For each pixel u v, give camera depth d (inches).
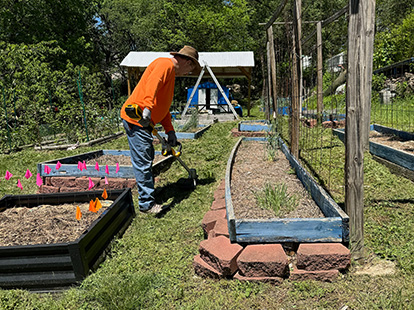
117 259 115.2
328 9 1184.2
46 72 482.6
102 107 457.7
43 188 202.8
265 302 89.7
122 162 232.2
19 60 509.7
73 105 414.9
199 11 1183.6
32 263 101.1
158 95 150.6
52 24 934.4
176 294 94.9
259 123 403.9
